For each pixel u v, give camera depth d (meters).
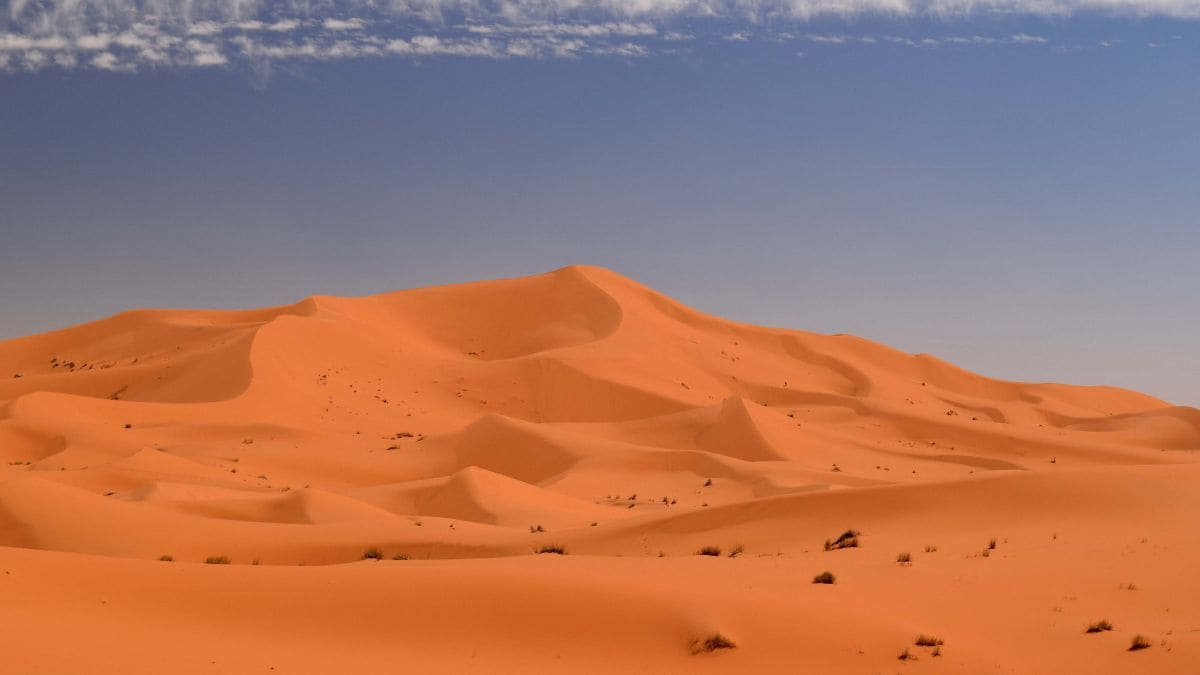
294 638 22.94
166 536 44.28
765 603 25.42
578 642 23.72
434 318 161.25
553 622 24.33
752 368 153.38
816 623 24.64
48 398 100.50
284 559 43.41
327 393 121.25
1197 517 41.22
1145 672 23.02
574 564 30.50
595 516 63.31
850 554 36.88
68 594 23.39
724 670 22.73
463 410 126.19
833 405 136.62
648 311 167.50
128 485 69.38
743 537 44.66
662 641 23.83
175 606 23.86
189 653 20.69
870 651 23.73
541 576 26.64
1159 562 32.72
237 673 19.80
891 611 26.44
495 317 162.12
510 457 92.88
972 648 24.48
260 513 57.09
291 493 59.47
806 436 106.06
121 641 20.78
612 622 24.39
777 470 80.56
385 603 24.75
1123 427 138.12
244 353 122.56
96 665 18.97
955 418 127.81
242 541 44.69
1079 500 44.75
